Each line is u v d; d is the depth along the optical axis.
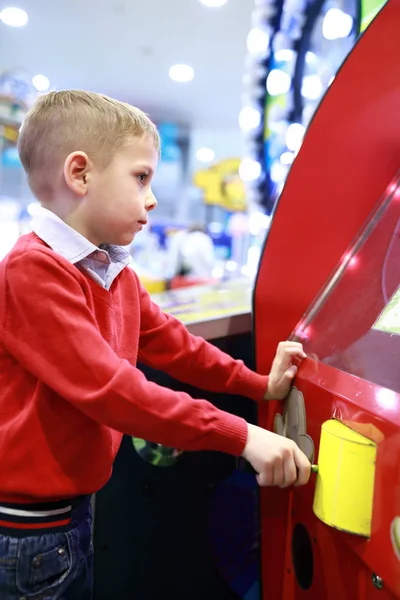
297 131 1.32
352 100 0.90
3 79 5.22
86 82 5.73
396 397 0.56
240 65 4.94
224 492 1.14
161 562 1.11
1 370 0.74
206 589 1.14
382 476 0.55
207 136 7.73
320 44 1.31
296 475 0.67
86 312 0.71
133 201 0.77
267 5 1.36
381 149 0.92
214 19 4.00
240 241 6.67
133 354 0.84
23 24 4.28
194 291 1.50
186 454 1.08
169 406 0.67
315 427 0.70
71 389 0.68
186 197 8.03
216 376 0.87
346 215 0.91
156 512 1.10
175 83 5.61
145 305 0.92
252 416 1.14
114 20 4.13
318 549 0.75
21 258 0.72
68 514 0.77
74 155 0.74
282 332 0.88
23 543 0.73
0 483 0.73
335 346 0.76
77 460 0.75
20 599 0.74
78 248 0.75
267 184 1.43
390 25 0.91
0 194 6.06
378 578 0.61
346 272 0.88
